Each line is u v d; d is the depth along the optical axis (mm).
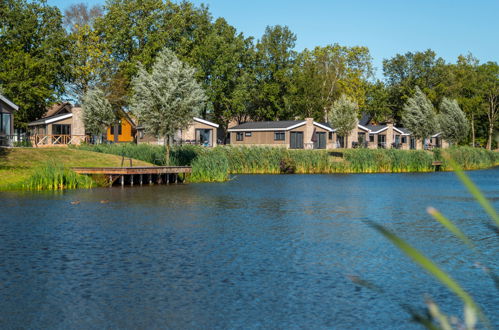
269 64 90000
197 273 10812
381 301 8961
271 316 8180
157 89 35250
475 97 99125
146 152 41188
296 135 72062
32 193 27219
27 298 9070
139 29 68750
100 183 32188
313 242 14383
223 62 79375
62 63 64750
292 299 9070
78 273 10766
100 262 11742
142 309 8500
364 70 97312
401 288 9789
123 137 75250
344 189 32062
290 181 38406
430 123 74625
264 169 48156
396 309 8531
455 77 102750
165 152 40594
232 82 82562
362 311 8438
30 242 14047
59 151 36719
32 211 20312
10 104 44500
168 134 35969
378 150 54719
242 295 9297
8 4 62500
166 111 35094
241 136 75188
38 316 8148
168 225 17250
